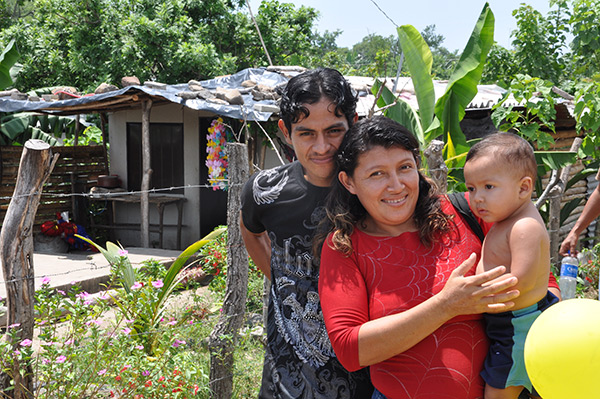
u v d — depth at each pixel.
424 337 1.70
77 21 16.28
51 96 9.94
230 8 17.89
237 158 3.82
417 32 5.82
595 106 7.08
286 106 2.03
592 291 6.99
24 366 3.32
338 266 1.85
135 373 3.52
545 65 13.49
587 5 13.12
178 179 10.87
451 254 1.86
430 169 3.35
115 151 11.18
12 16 22.22
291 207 2.19
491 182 1.84
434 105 5.61
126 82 9.50
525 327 1.80
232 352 3.87
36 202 3.28
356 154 1.81
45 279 3.53
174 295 5.84
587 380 1.64
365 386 2.10
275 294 2.30
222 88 9.62
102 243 11.08
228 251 3.87
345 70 14.96
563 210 8.19
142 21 15.15
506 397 1.80
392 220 1.83
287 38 17.70
